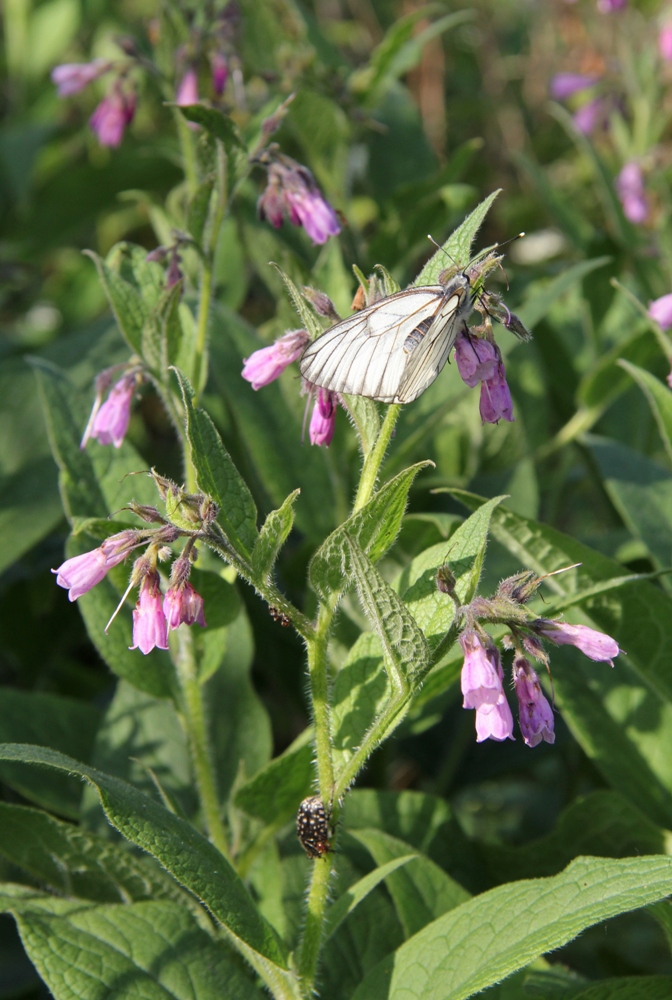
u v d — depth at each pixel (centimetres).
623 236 88
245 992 57
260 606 73
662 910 56
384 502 54
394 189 96
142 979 56
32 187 116
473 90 144
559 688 65
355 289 75
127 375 62
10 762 67
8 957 67
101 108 79
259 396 70
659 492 67
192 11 75
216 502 56
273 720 83
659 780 64
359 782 71
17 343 91
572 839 64
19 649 79
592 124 110
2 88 149
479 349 54
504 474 73
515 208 123
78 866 61
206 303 63
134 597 62
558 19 135
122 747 66
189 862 55
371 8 136
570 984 60
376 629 55
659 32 103
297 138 84
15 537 71
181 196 86
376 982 56
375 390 53
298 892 62
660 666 62
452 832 65
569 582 63
